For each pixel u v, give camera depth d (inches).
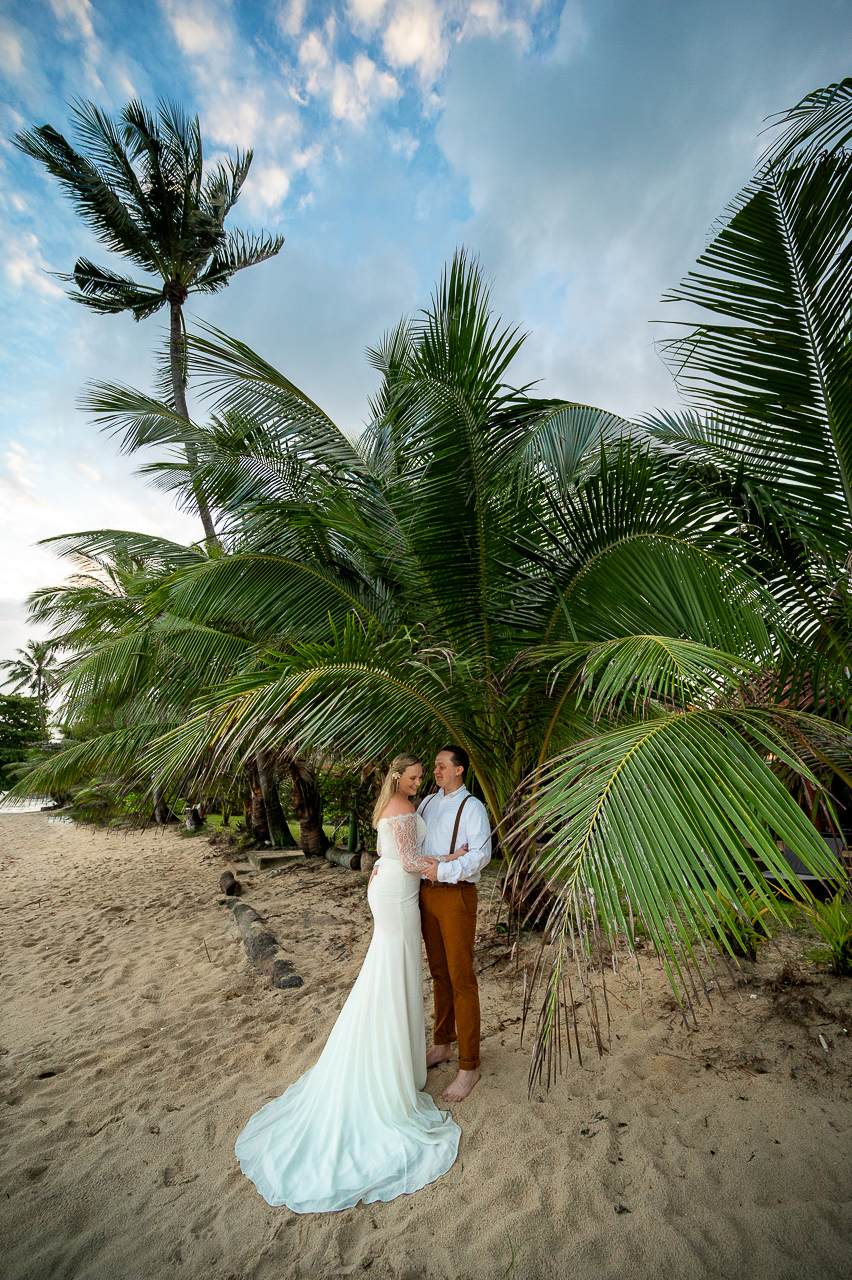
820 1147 88.9
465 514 162.4
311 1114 100.5
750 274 114.8
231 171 526.9
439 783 121.4
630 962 155.3
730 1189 83.0
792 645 120.6
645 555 134.6
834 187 103.0
